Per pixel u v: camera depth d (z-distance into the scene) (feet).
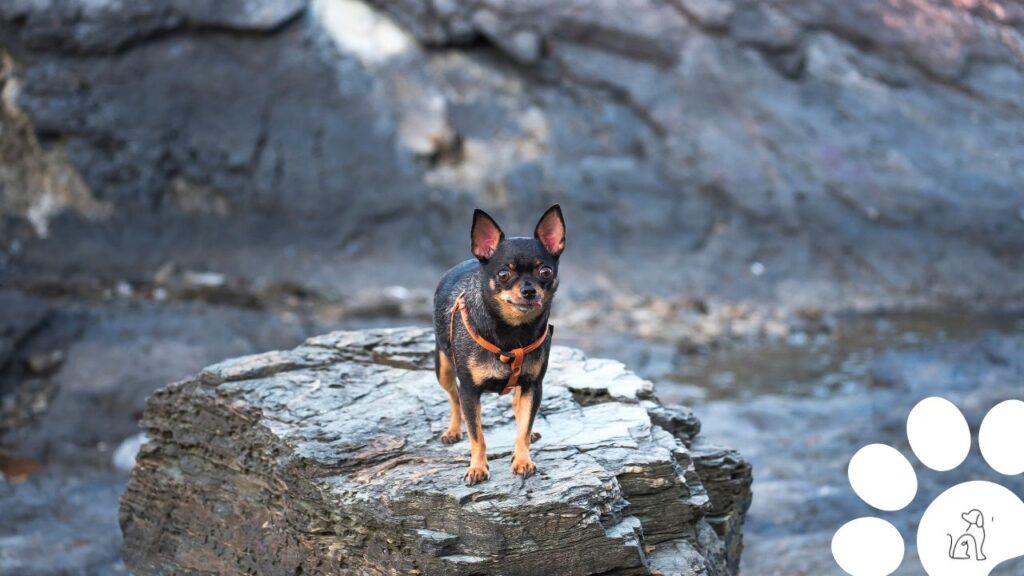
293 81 57.62
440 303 15.46
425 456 15.80
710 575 16.55
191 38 56.95
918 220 56.24
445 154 58.65
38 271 51.29
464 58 61.21
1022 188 57.21
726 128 59.06
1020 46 61.57
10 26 54.24
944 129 59.67
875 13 61.67
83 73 54.85
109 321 42.55
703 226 56.65
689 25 60.75
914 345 47.39
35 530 27.81
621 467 15.64
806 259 55.57
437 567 14.30
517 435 15.20
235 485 18.22
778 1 61.57
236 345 41.81
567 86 60.90
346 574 15.80
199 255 53.83
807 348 47.57
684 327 49.83
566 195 57.26
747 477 19.25
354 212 55.88
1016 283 54.29
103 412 37.14
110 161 54.39
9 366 39.01
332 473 15.79
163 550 19.44
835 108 59.93
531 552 14.33
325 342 20.22
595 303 53.11
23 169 53.72
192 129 55.57
